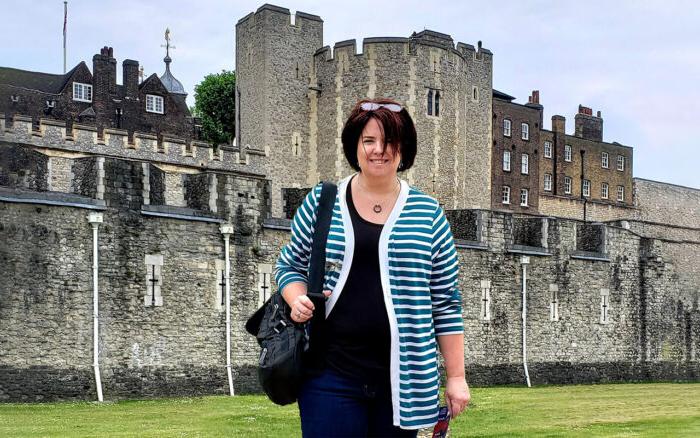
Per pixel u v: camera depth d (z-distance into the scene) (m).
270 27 50.72
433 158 47.53
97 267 20.34
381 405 4.71
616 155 80.12
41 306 19.45
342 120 49.25
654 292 35.69
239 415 17.17
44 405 18.59
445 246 4.77
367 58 48.09
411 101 47.09
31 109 52.97
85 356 20.03
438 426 4.86
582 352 32.84
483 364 29.55
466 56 55.75
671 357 36.09
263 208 23.89
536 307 31.31
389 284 4.66
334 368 4.68
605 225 34.28
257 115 51.16
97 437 13.70
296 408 18.64
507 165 68.62
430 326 4.71
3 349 18.86
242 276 23.27
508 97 71.12
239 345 23.03
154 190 21.91
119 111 55.88
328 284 4.71
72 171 21.56
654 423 18.36
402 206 4.75
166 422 15.98
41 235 19.56
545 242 31.86
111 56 56.84
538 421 18.33
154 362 21.30
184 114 59.47
